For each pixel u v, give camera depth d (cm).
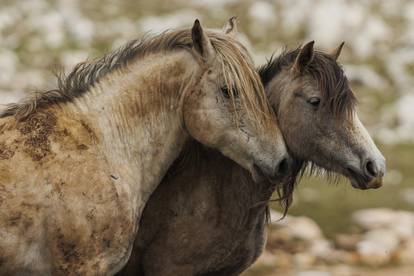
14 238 1337
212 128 1441
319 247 2859
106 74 1476
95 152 1410
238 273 1655
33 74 4188
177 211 1580
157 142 1471
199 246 1585
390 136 4091
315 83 1551
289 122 1566
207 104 1439
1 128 1395
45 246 1360
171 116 1473
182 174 1578
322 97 1544
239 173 1577
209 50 1439
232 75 1428
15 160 1359
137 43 1523
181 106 1462
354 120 1551
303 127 1556
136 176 1448
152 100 1468
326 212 3178
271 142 1438
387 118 4272
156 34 1559
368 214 3122
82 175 1378
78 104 1441
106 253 1392
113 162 1427
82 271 1377
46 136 1388
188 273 1594
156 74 1468
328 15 5009
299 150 1568
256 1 5197
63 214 1356
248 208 1587
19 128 1391
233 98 1430
